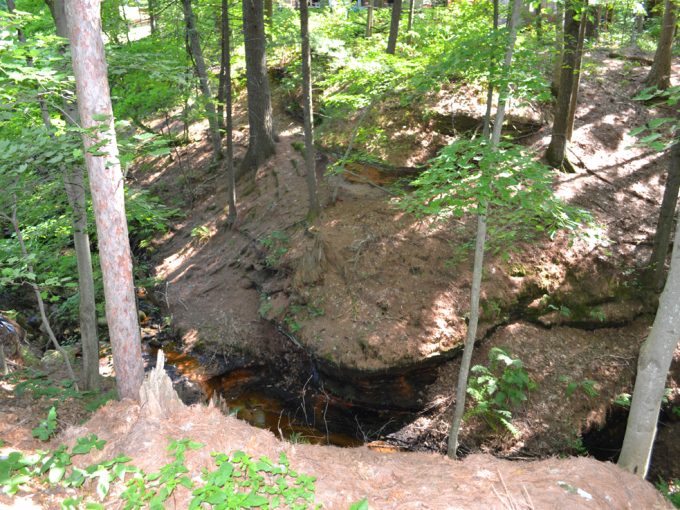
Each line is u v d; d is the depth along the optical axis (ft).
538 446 27.17
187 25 46.55
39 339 35.60
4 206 22.75
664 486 25.27
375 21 65.57
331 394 31.40
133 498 13.26
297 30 52.47
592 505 14.32
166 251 48.49
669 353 16.28
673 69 52.70
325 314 32.86
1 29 18.02
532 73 19.61
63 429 18.88
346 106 41.68
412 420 29.19
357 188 40.57
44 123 23.39
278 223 42.01
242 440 16.07
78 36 16.90
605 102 47.32
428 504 14.15
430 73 24.48
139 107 44.96
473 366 30.12
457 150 18.06
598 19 60.54
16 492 13.14
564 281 33.78
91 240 45.16
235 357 35.73
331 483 15.02
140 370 20.25
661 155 41.88
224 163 54.95
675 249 15.85
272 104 57.98
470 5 38.73
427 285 32.55
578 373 30.19
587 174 40.11
